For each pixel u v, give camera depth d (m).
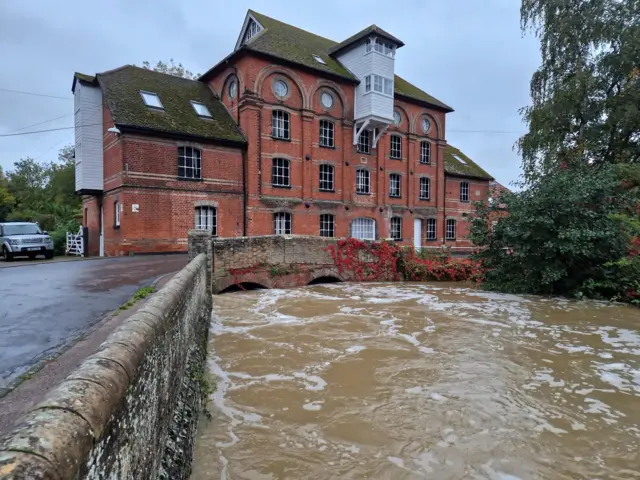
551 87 20.56
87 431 1.29
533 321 9.11
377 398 4.96
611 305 11.21
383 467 3.59
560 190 12.53
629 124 17.89
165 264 13.45
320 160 23.36
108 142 19.70
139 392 2.04
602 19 18.67
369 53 23.97
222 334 7.76
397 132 27.11
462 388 5.26
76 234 23.56
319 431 4.19
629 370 5.96
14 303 6.79
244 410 4.63
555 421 4.43
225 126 20.77
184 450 3.15
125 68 21.41
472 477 3.46
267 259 13.41
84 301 6.98
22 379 3.35
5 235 17.14
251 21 26.19
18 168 54.38
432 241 29.45
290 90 22.03
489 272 14.33
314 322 8.76
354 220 25.03
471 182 32.75
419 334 7.85
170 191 18.44
